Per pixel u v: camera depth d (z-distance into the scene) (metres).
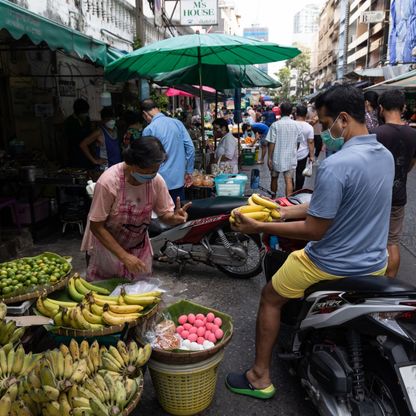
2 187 6.21
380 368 2.24
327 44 88.31
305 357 2.66
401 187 3.88
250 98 33.38
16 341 2.44
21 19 3.95
